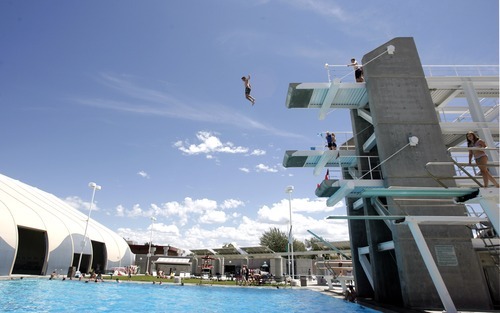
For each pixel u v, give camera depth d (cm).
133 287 2191
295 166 1873
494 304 1103
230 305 1376
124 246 4678
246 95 1406
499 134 1480
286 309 1230
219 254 4525
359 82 1528
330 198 1395
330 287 2172
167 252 5962
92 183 3600
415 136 1316
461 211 1202
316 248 6003
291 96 1519
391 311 1028
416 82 1412
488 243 1197
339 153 1619
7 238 2408
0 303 1247
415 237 793
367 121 1612
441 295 755
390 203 1224
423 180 1255
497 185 621
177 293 1870
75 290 1831
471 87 1470
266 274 3008
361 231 1611
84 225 3869
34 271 3297
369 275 1471
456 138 1602
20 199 3042
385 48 1470
